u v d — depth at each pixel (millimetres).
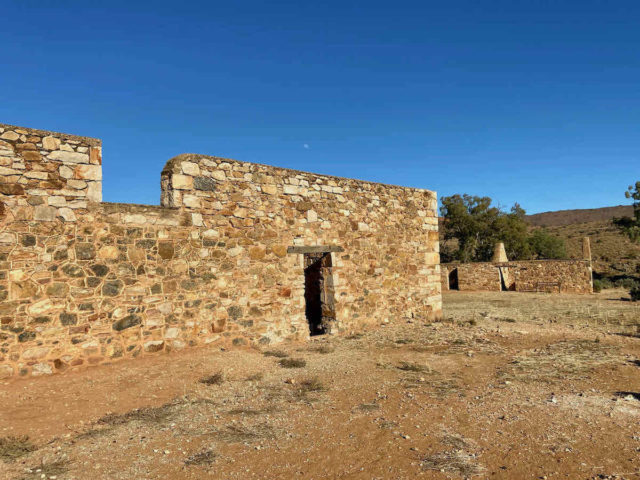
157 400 5840
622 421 5055
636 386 6449
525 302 21719
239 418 5223
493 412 5441
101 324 7344
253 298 9500
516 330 11727
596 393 6156
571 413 5348
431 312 14023
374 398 6086
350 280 11781
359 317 11914
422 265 13914
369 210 12453
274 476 3801
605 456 4137
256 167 9820
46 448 4262
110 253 7523
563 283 28250
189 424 4984
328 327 11375
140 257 7883
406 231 13500
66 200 7098
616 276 35781
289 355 8773
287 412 5480
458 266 31047
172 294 8258
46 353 6738
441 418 5262
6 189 6543
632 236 34812
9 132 6621
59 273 6953
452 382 6902
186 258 8500
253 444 4469
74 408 5414
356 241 12016
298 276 10422
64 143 7133
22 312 6574
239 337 9219
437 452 4266
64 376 6695
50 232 6910
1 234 6465
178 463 4016
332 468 3955
